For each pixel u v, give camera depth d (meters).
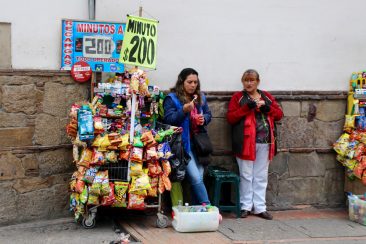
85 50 5.69
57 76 5.60
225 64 6.36
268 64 6.51
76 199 5.36
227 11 6.32
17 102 5.45
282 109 6.56
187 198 6.17
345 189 6.78
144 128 5.61
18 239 5.05
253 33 6.43
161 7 6.09
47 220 5.64
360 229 5.82
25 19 5.54
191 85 5.68
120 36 5.76
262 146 6.08
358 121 6.60
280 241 5.24
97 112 5.37
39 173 5.59
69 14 5.73
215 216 5.43
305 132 6.67
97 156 5.16
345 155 6.57
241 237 5.30
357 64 6.79
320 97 6.66
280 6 6.49
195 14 6.21
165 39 6.13
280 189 6.63
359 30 6.78
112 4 5.91
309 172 6.71
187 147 5.64
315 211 6.62
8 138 5.42
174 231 5.42
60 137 5.67
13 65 5.52
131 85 5.29
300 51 6.60
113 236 5.20
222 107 6.37
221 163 6.42
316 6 6.61
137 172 5.27
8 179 5.43
